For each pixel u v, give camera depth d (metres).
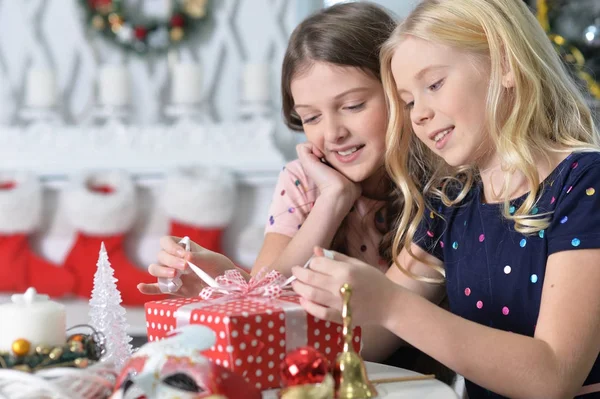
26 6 3.26
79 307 2.66
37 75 3.11
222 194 2.79
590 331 0.99
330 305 0.93
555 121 1.17
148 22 3.17
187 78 3.07
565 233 1.06
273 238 1.53
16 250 2.87
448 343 0.96
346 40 1.35
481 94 1.11
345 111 1.38
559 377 0.96
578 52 2.77
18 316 0.86
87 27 3.24
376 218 1.48
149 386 0.78
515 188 1.16
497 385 0.96
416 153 1.34
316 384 0.82
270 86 3.19
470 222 1.23
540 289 1.11
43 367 0.84
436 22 1.12
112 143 3.06
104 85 3.11
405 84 1.14
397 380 1.01
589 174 1.08
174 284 1.20
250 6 3.24
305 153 1.47
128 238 2.98
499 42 1.12
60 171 3.00
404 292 0.97
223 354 0.90
